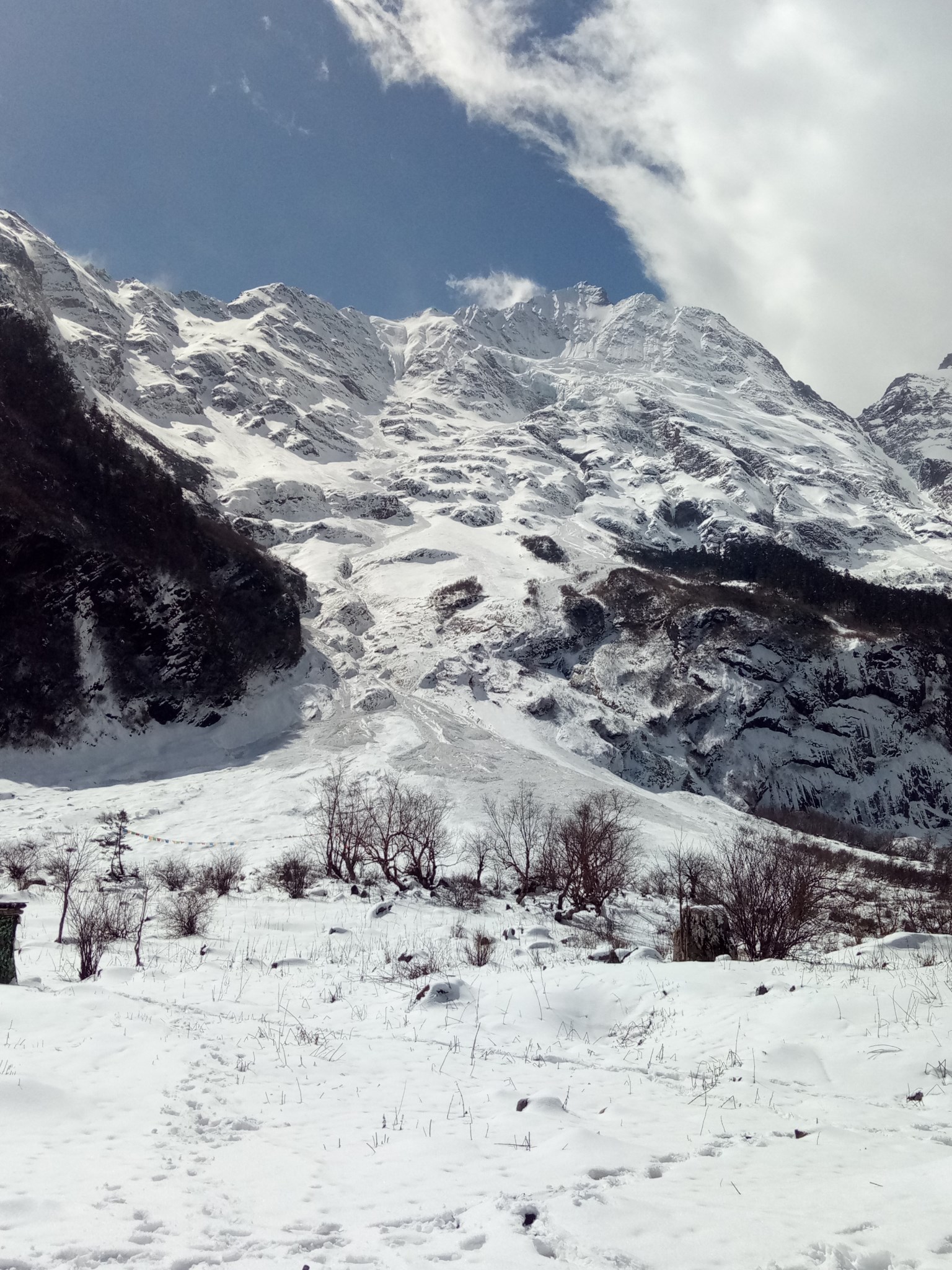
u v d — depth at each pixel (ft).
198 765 259.60
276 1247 18.80
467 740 295.07
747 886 78.64
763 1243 18.95
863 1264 17.81
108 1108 28.07
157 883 119.96
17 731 237.86
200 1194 21.61
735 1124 29.43
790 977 51.29
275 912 95.45
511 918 107.24
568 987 51.29
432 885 129.39
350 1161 24.35
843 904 129.29
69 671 254.68
